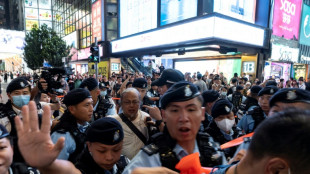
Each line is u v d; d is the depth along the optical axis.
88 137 1.18
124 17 18.67
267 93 2.06
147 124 1.92
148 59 20.33
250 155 0.50
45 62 21.28
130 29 17.97
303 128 0.40
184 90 0.86
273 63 13.25
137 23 16.91
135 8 16.95
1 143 0.93
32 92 2.40
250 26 10.52
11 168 1.06
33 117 0.64
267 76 12.84
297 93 1.18
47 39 21.67
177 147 0.93
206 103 2.56
